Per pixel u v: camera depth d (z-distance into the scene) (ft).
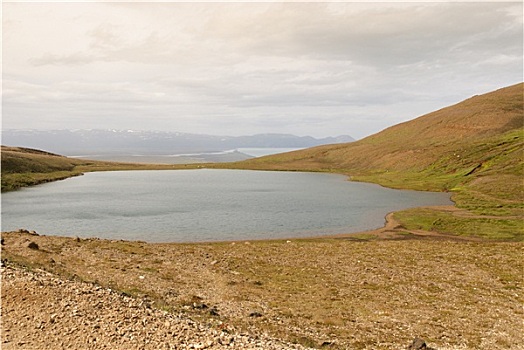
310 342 78.18
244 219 272.51
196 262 149.79
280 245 189.47
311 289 121.70
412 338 86.99
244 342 63.00
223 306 100.99
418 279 134.92
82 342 58.03
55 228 238.27
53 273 104.58
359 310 104.37
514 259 162.61
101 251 154.92
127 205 331.16
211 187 496.64
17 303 67.41
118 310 68.18
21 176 520.42
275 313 98.48
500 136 645.10
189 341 60.18
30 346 56.75
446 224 248.11
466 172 495.41
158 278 123.85
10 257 122.31
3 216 276.00
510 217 264.31
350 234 228.63
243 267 145.79
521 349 83.76
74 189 458.09
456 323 97.40
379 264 154.40
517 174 421.59
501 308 108.88
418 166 636.89
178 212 298.15
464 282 132.26
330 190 463.83
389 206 334.65
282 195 412.36
